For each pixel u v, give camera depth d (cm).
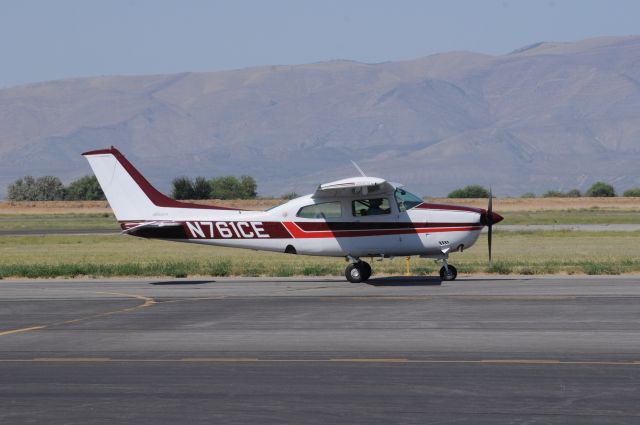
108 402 3231
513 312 5306
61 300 6288
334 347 4244
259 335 4616
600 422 2917
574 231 16125
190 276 8281
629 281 7088
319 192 7175
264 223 7344
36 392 3388
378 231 7231
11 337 4634
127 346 4341
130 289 7056
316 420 2975
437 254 7362
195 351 4191
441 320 5034
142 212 7488
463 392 3312
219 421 2980
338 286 7069
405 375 3603
